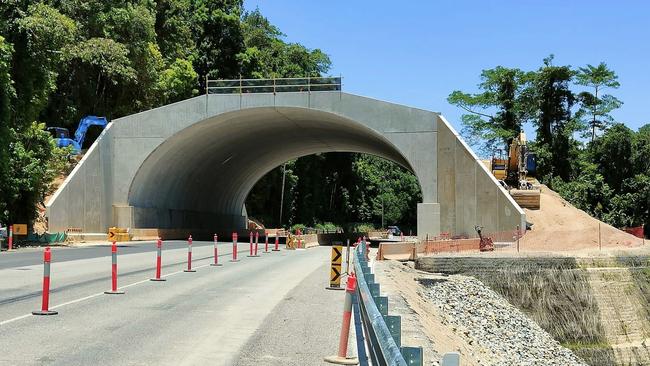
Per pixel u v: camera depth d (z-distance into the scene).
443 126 43.94
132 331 10.96
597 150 89.69
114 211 48.56
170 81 65.19
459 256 36.81
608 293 36.34
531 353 26.52
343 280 21.30
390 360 4.14
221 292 16.70
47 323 11.51
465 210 42.94
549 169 86.62
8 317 12.01
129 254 31.23
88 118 53.53
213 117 47.16
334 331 11.53
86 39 56.84
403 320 14.29
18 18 38.88
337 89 45.69
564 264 36.47
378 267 29.08
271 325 11.98
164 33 71.38
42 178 41.19
